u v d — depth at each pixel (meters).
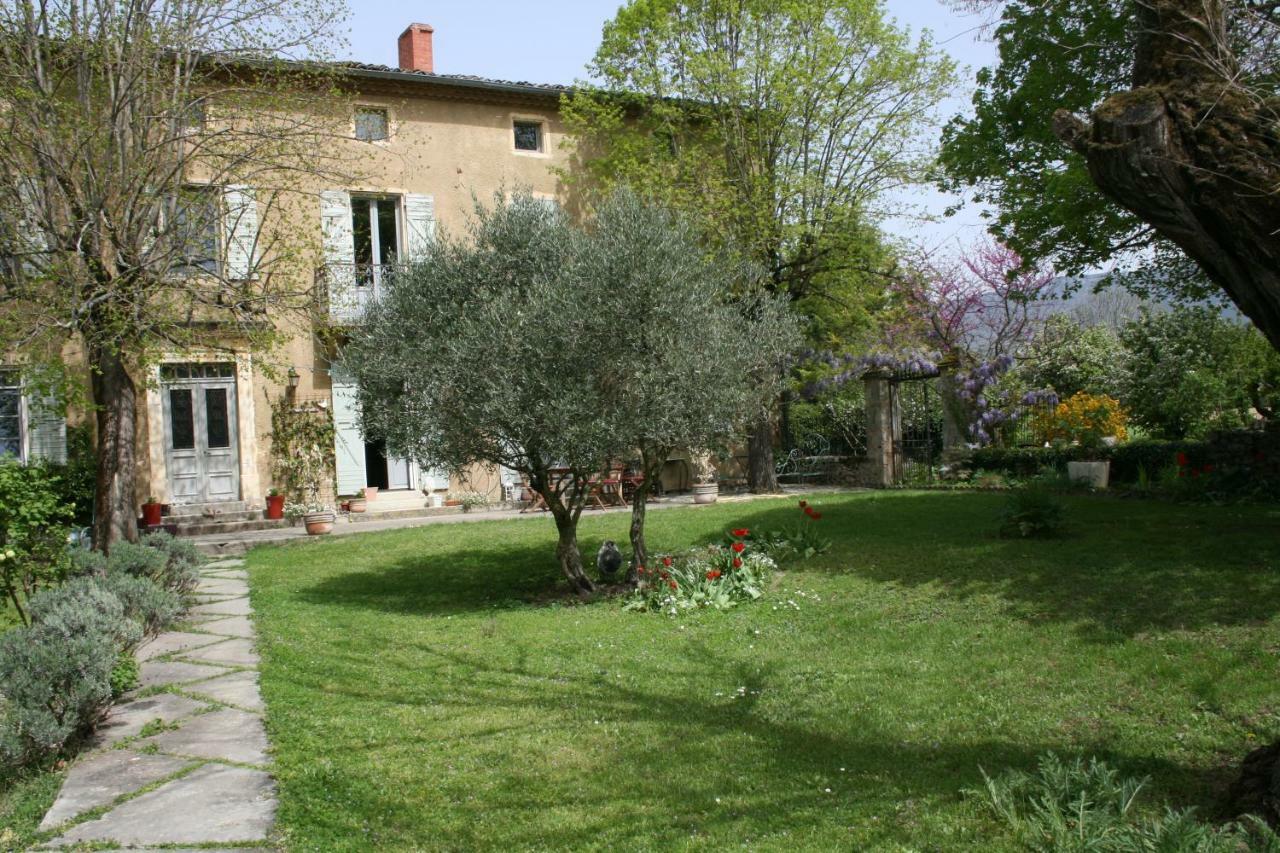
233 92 11.43
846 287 17.47
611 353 7.59
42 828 3.88
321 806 4.04
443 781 4.27
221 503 15.66
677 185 16.17
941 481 16.92
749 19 16.34
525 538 12.53
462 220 17.44
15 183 9.59
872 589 7.71
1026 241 11.03
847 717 4.91
